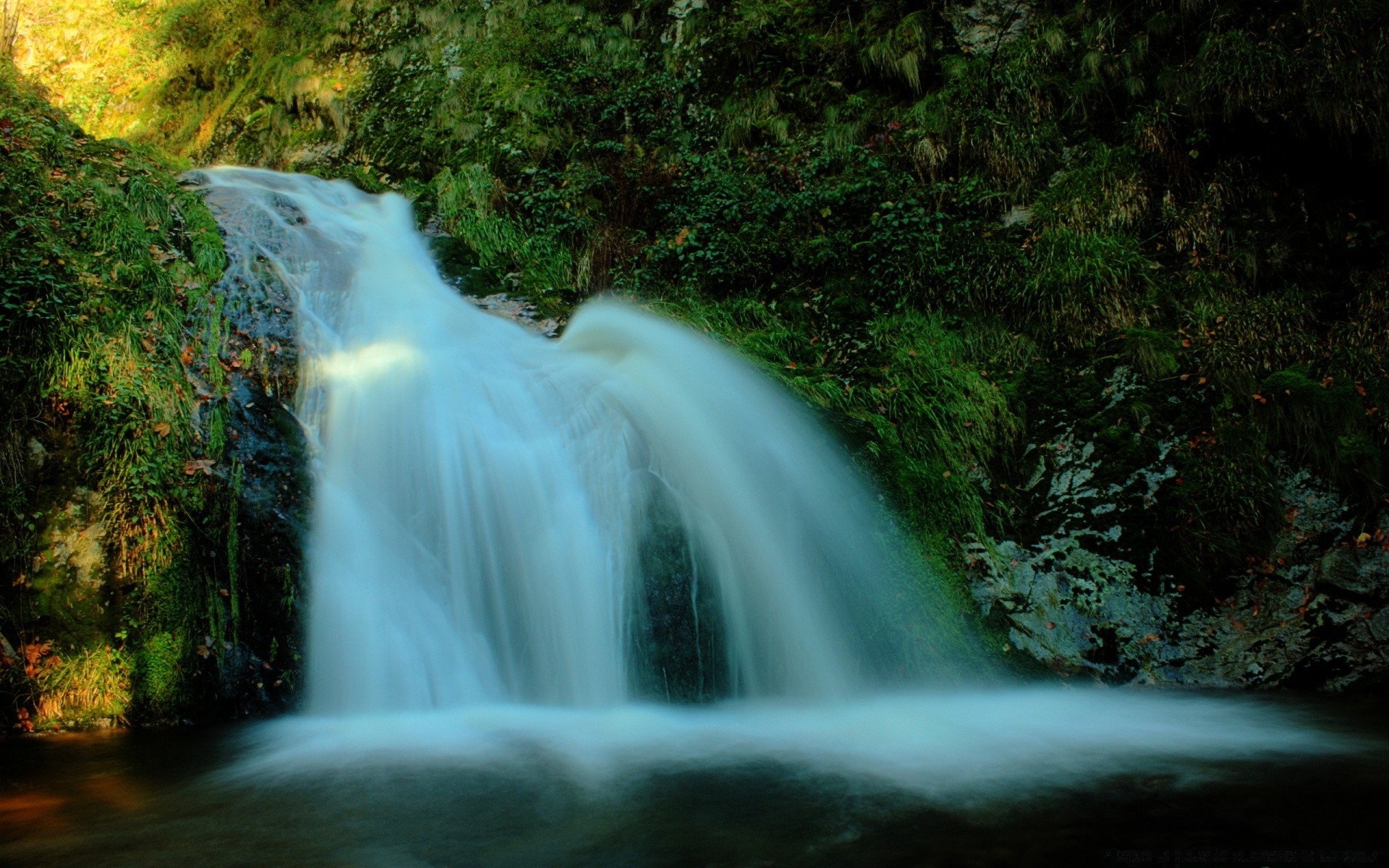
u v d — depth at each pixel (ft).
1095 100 34.63
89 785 15.26
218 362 23.08
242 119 48.49
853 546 23.20
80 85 53.98
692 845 12.34
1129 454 25.17
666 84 40.37
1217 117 31.12
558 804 14.03
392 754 16.89
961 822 13.03
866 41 38.50
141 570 20.16
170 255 26.37
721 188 35.37
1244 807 13.44
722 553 21.53
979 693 21.66
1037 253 30.63
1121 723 18.66
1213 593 22.98
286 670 20.06
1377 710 19.49
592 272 34.60
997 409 27.07
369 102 45.01
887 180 34.01
